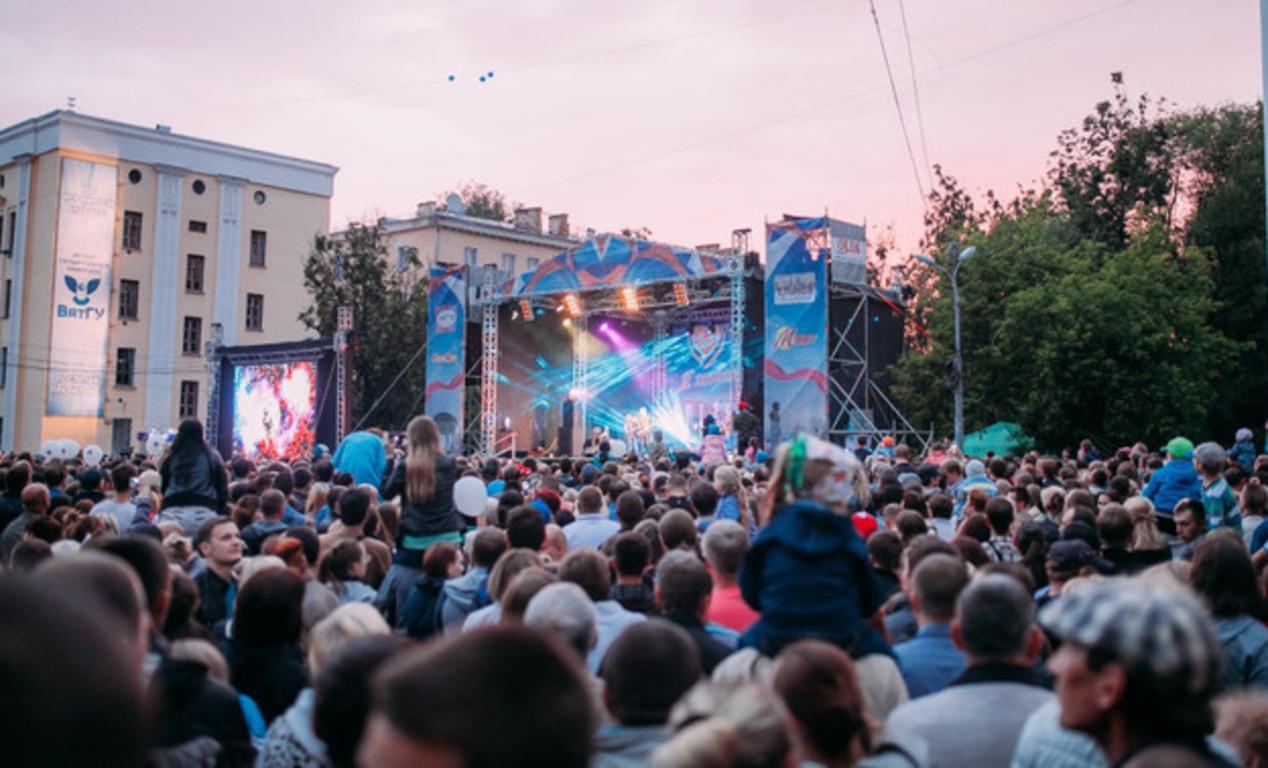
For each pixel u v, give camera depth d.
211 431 33.34
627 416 33.97
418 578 6.96
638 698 2.96
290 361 30.98
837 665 2.73
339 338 28.86
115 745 0.91
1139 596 2.16
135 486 10.90
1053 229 38.72
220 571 6.14
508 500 9.02
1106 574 6.06
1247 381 36.97
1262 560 6.18
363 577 7.16
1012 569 4.92
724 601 5.12
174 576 4.37
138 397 46.31
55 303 44.31
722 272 27.33
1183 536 7.54
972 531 7.04
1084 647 2.17
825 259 25.75
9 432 45.44
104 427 45.31
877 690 3.57
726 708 1.99
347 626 3.56
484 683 1.20
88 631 0.94
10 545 7.99
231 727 3.36
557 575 5.30
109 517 7.05
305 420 30.38
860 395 29.02
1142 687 2.09
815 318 25.69
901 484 10.71
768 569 3.71
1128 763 1.96
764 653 3.62
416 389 44.66
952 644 4.14
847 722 2.66
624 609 5.23
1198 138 39.38
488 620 5.10
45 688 0.88
